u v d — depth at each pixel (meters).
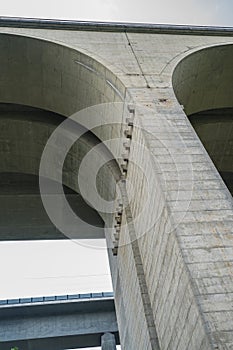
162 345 10.03
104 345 28.92
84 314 31.09
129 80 13.85
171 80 14.15
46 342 29.86
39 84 16.80
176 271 8.81
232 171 20.00
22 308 29.92
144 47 16.22
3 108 17.78
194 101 17.61
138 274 11.77
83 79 15.48
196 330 7.65
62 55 15.51
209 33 17.83
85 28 16.73
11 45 15.60
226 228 9.03
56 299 30.66
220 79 17.31
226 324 7.25
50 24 16.47
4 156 18.66
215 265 8.25
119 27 17.16
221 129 18.45
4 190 19.28
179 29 17.61
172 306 9.10
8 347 29.66
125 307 14.25
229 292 7.76
